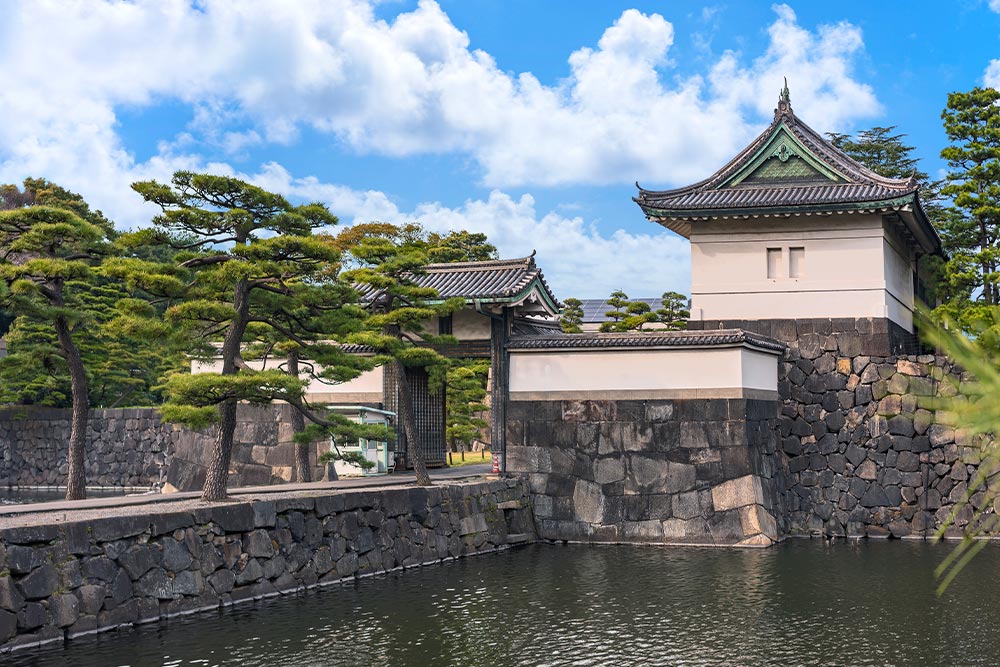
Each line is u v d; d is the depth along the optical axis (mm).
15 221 21188
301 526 18594
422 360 23094
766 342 25453
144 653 13375
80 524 14203
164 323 18531
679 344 24547
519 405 26047
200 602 16109
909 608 16766
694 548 23641
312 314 21781
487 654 13852
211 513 16578
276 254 19297
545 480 25609
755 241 27766
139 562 15109
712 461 24172
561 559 22188
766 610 16656
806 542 24719
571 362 25641
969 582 19062
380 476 27781
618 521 24766
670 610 16672
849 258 26953
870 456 26016
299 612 16297
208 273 18672
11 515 16125
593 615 16297
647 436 24781
